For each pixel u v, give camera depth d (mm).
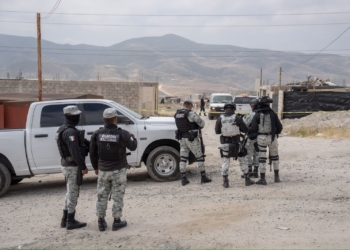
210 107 30734
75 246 5273
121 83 37500
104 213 5879
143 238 5422
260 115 8172
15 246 5410
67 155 5941
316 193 7398
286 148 13391
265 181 8328
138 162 9281
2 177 8547
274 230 5434
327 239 5039
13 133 8695
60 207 7469
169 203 7160
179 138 8758
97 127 8938
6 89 37000
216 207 6645
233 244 4996
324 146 13164
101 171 5730
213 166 11242
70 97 19172
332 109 25625
